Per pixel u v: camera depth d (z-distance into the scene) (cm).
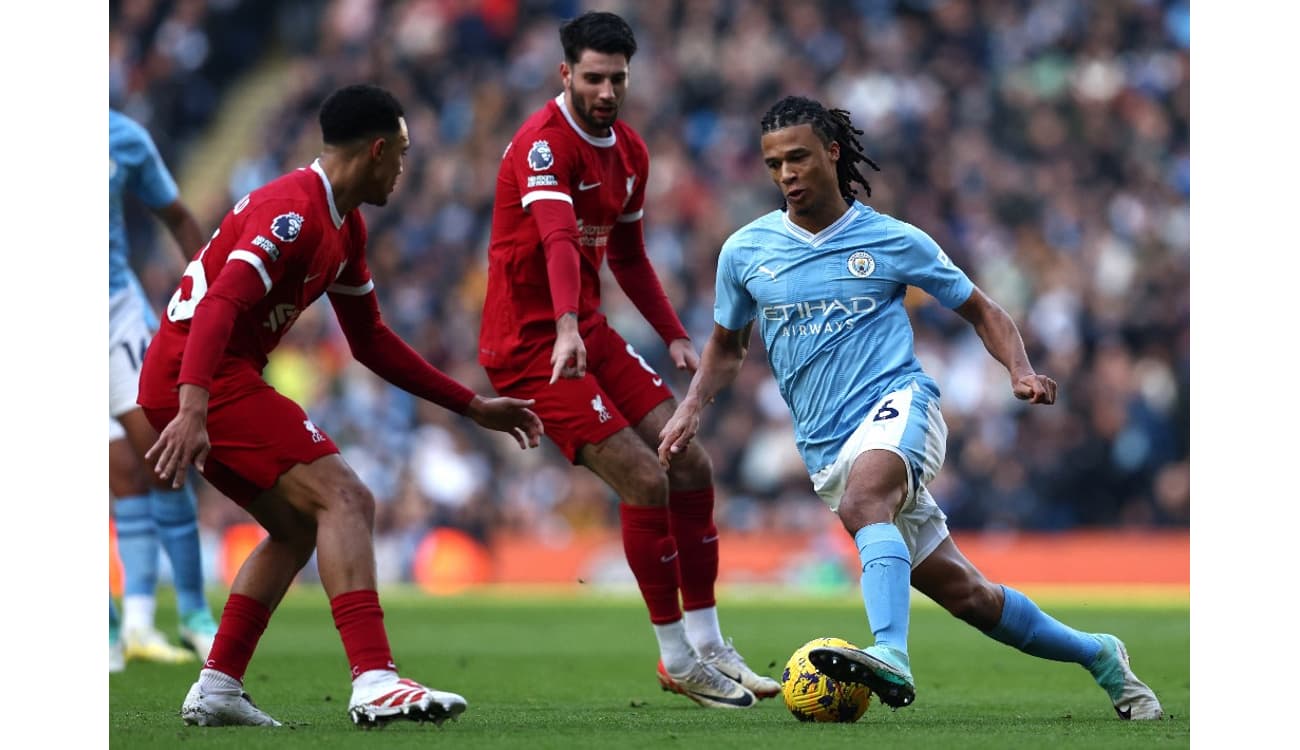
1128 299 6806
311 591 5744
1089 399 6300
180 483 1583
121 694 2173
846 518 1734
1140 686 1825
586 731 1641
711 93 7675
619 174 2147
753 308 1942
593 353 2148
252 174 7881
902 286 1859
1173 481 6122
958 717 1861
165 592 5191
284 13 8856
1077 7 7906
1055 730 1658
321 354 6688
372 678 1609
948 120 7556
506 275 2127
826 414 1841
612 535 6050
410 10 8262
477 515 6019
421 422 6475
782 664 2789
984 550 5828
